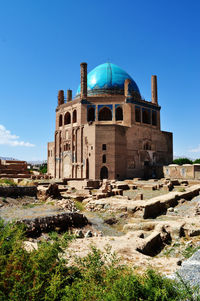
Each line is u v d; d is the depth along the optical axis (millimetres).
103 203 20938
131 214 18812
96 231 15438
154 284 4867
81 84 51562
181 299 4691
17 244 5512
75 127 51531
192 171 42875
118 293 4473
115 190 28328
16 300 3973
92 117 52844
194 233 13180
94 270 5961
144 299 4473
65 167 54594
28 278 4578
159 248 11961
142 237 12477
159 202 20844
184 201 23266
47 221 13547
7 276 4414
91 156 45938
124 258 8602
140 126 50906
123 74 57188
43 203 19156
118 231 15930
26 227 11961
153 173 49094
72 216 15289
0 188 19000
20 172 39188
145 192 31672
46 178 40594
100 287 5027
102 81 54906
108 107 50906
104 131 45625
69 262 7605
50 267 5137
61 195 24281
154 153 53562
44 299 4391
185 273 6504
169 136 58406
